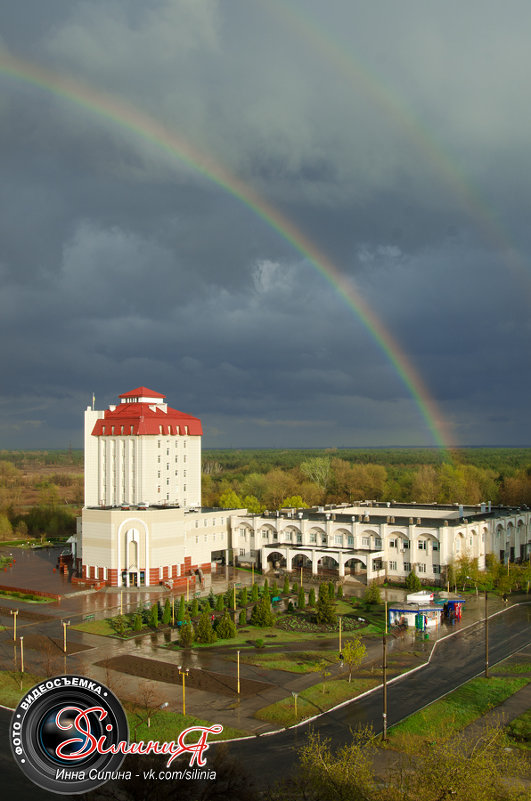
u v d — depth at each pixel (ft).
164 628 343.87
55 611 378.94
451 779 153.79
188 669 276.41
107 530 443.73
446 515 533.96
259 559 516.32
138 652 301.43
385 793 156.87
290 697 243.19
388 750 199.11
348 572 467.93
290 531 506.89
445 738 178.19
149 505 494.59
